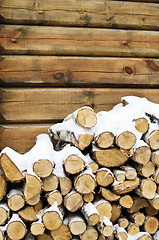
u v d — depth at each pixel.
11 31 2.33
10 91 2.34
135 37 2.59
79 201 1.81
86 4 2.46
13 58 2.34
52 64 2.41
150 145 1.90
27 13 2.35
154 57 2.67
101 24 2.52
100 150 1.85
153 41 2.63
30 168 1.72
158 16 2.63
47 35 2.39
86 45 2.47
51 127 2.22
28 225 1.83
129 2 2.56
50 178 1.78
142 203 2.10
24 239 1.80
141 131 1.93
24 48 2.35
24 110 2.38
